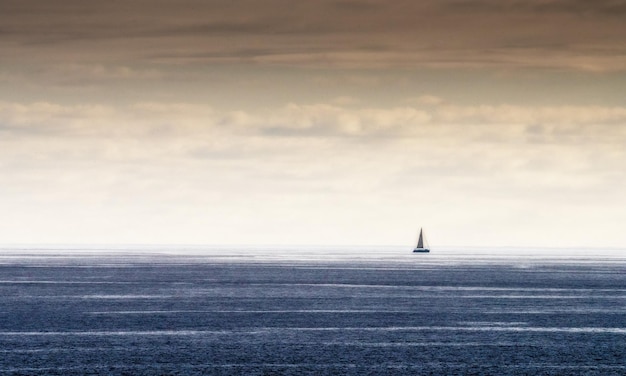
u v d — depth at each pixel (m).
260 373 86.38
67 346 102.56
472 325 126.94
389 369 89.12
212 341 107.44
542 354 99.38
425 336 113.88
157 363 91.25
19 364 90.25
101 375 85.06
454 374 87.00
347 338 111.25
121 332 115.75
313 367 89.69
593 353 100.38
